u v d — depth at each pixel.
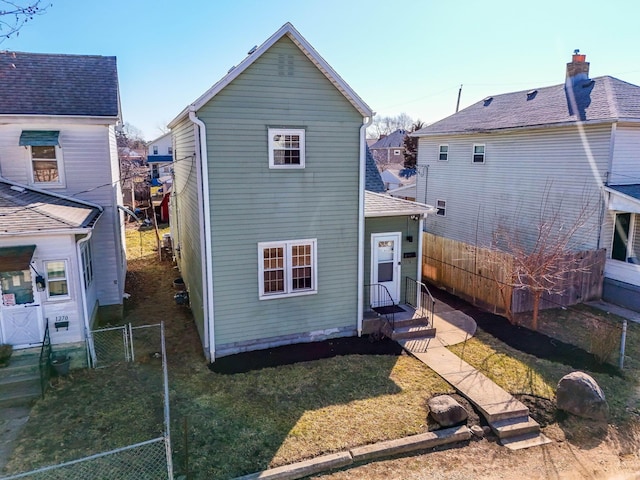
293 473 6.94
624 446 7.83
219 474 6.88
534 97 20.53
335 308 11.99
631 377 10.01
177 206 17.66
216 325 10.84
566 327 12.88
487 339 12.06
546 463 7.38
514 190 18.84
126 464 7.09
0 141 12.10
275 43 10.27
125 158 51.22
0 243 9.41
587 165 15.64
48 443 7.61
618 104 15.45
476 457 7.52
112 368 10.38
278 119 10.59
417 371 10.26
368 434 7.91
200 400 9.02
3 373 9.27
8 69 13.17
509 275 13.37
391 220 13.05
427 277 17.80
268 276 11.21
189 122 11.29
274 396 9.19
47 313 9.95
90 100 12.87
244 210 10.65
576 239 16.22
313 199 11.27
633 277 14.48
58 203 11.77
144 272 19.36
